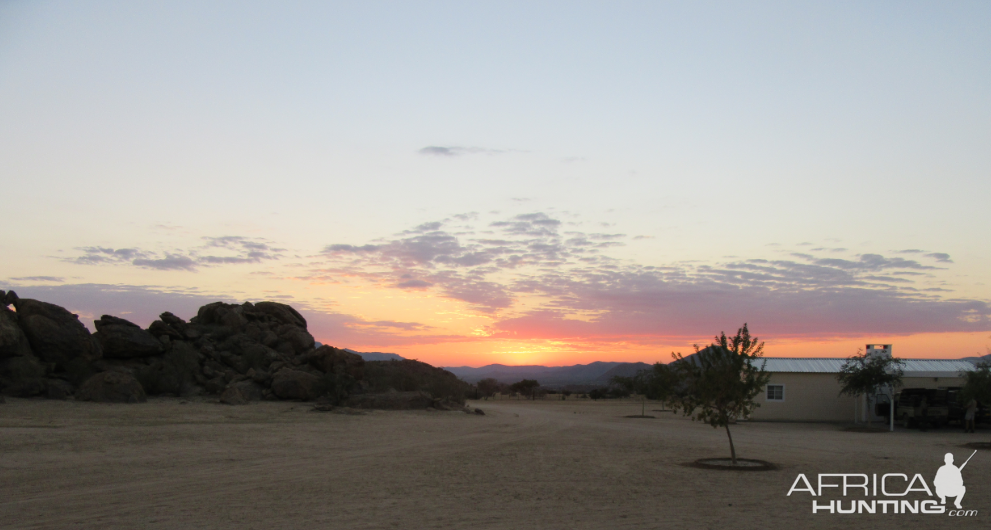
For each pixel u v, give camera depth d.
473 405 61.69
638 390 54.72
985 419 36.28
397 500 13.76
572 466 19.44
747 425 38.94
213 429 26.23
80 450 19.55
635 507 13.46
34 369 34.56
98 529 10.91
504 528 11.44
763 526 12.02
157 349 42.12
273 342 48.88
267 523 11.47
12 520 11.51
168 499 13.48
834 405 41.81
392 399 42.41
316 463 19.06
